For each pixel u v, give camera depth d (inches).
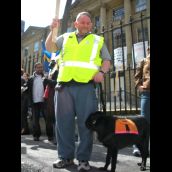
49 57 333.7
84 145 153.0
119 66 348.2
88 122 148.4
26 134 360.5
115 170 157.0
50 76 269.4
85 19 159.2
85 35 161.5
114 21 965.8
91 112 155.0
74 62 156.8
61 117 160.7
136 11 902.4
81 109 155.4
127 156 202.4
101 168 155.8
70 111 159.8
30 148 239.3
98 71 158.4
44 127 351.9
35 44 1311.5
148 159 190.7
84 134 154.0
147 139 157.8
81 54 157.0
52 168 158.1
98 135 147.1
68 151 161.3
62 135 161.0
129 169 161.2
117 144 143.6
